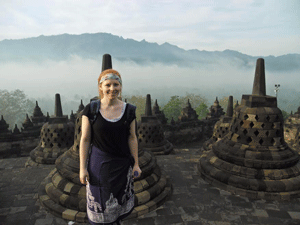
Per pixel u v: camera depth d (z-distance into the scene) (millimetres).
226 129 10648
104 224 2213
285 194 5250
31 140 18047
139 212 4617
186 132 22641
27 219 4484
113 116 2100
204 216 4637
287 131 16156
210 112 25078
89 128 2109
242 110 6082
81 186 4773
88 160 2195
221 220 4500
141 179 5098
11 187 5953
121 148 2205
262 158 5566
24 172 7047
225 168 5938
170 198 5383
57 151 9266
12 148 17344
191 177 6668
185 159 8422
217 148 6512
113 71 2123
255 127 5773
